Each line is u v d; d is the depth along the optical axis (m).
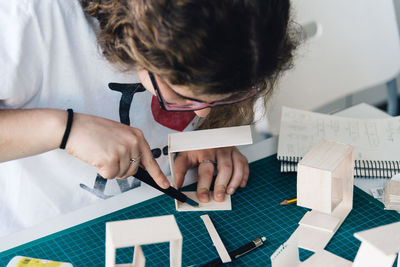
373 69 1.54
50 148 0.88
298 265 0.81
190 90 0.69
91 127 0.87
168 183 0.92
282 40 0.70
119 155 0.86
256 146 1.13
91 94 1.02
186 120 1.16
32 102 0.97
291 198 0.98
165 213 0.94
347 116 1.24
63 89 0.98
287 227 0.91
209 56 0.64
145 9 0.64
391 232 0.67
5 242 0.87
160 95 0.77
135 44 0.69
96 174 1.10
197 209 0.95
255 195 0.99
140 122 1.10
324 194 0.83
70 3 0.94
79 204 1.12
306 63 1.44
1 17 0.87
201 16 0.62
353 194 0.98
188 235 0.89
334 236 0.88
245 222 0.92
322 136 1.12
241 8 0.62
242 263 0.83
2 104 0.93
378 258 0.66
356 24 1.47
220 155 1.07
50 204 1.09
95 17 0.88
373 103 2.28
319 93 1.50
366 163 1.04
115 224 0.66
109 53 0.79
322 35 1.43
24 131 0.86
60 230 0.90
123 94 1.05
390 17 1.50
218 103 0.79
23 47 0.88
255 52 0.65
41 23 0.90
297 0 1.35
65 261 0.84
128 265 0.73
